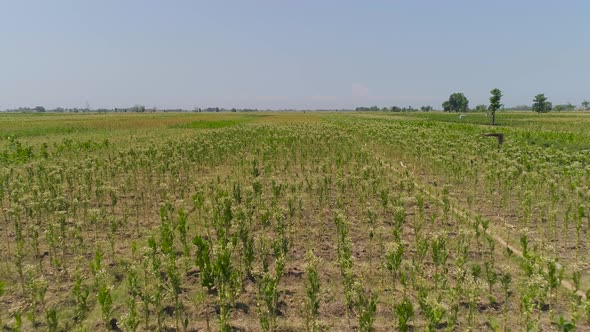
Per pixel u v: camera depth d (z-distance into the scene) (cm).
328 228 1107
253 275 807
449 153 1862
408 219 1181
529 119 7481
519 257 884
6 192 1360
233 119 8244
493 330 627
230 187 1471
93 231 1086
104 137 3669
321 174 1834
